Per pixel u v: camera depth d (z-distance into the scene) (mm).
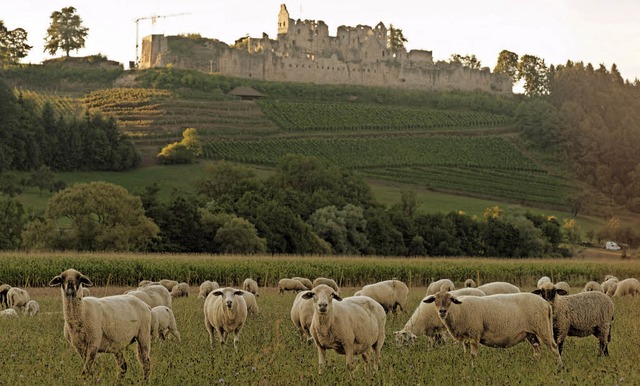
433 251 107688
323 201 111875
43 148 149625
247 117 189750
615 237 138500
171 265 61656
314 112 197750
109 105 188125
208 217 89062
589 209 166000
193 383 18250
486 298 21906
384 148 180875
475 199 157250
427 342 25953
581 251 119812
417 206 122875
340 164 168750
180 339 26750
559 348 23359
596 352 23641
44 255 62531
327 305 19844
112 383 18266
